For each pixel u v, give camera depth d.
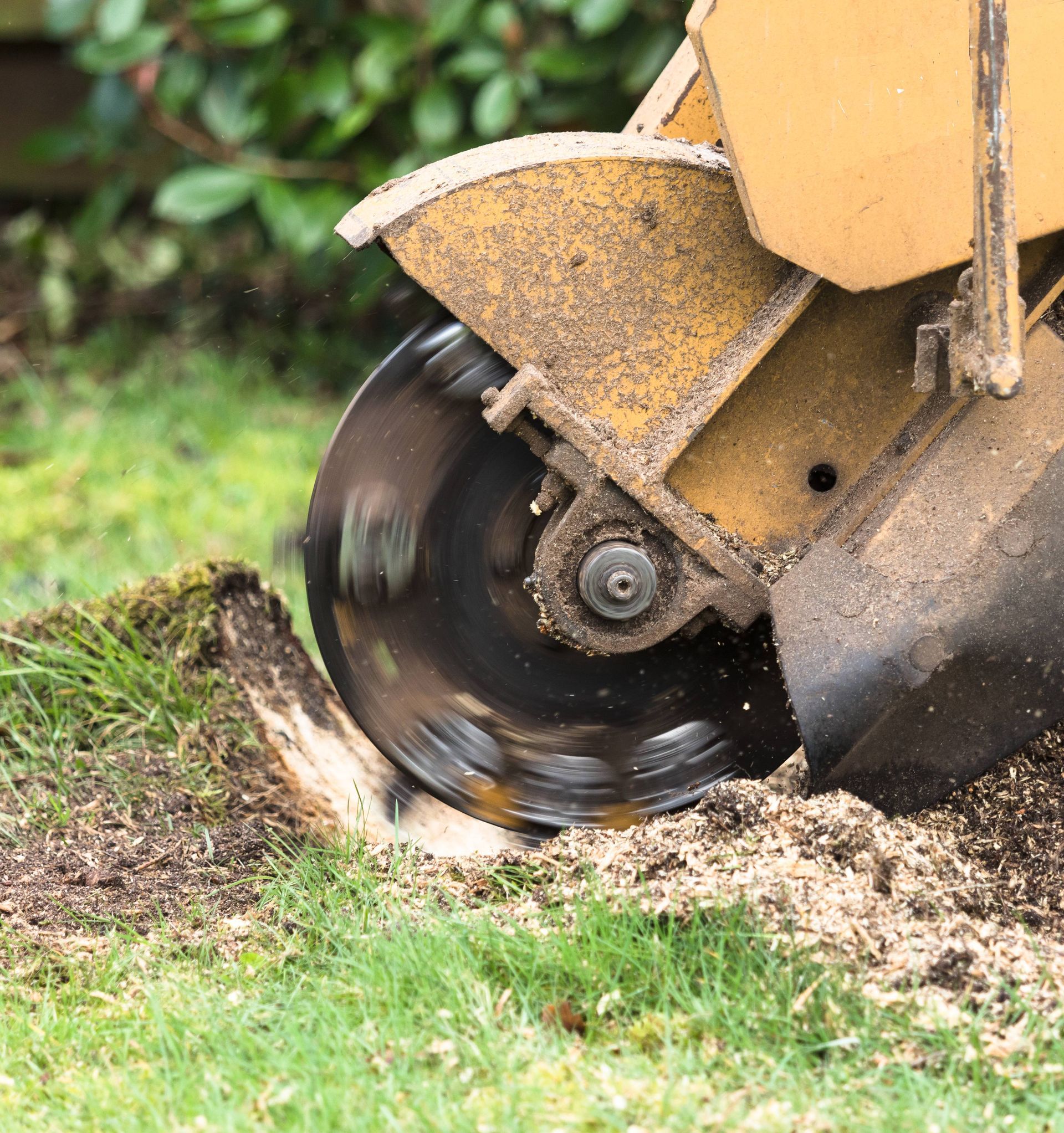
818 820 4.43
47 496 9.09
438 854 5.14
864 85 4.09
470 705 4.96
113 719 6.25
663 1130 3.39
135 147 10.78
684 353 4.53
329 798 5.70
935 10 4.05
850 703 4.45
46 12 10.12
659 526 4.55
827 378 4.56
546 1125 3.44
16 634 6.49
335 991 4.11
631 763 5.02
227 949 4.54
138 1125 3.51
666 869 4.45
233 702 6.22
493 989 4.06
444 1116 3.44
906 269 4.22
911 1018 3.80
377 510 4.79
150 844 5.41
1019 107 4.15
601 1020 3.94
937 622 4.43
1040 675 4.51
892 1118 3.43
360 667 4.91
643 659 4.92
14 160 11.95
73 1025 4.05
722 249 4.48
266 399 10.69
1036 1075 3.64
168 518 8.81
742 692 4.96
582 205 4.43
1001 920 4.39
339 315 11.41
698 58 4.07
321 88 9.62
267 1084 3.68
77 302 12.02
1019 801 4.87
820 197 4.15
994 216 3.88
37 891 4.99
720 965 3.96
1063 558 4.45
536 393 4.44
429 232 4.41
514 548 4.84
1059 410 4.46
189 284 12.05
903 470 4.55
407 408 4.70
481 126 9.24
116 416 10.30
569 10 9.19
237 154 10.27
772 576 4.64
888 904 4.22
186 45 9.95
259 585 6.71
